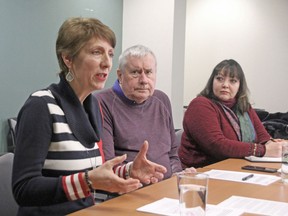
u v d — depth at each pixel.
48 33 3.79
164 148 2.19
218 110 2.55
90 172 1.26
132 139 2.10
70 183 1.26
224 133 2.53
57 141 1.41
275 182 1.68
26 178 1.31
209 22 5.75
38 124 1.36
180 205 1.14
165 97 2.38
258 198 1.40
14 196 1.35
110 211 1.22
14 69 3.47
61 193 1.26
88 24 1.47
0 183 1.50
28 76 3.61
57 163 1.41
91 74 1.47
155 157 2.13
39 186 1.28
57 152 1.41
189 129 2.51
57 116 1.42
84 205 1.47
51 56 3.84
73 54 1.46
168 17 4.38
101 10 4.34
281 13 5.29
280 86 5.35
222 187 1.56
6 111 3.43
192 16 5.86
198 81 5.88
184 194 1.12
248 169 1.96
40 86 3.74
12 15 3.43
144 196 1.41
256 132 2.76
